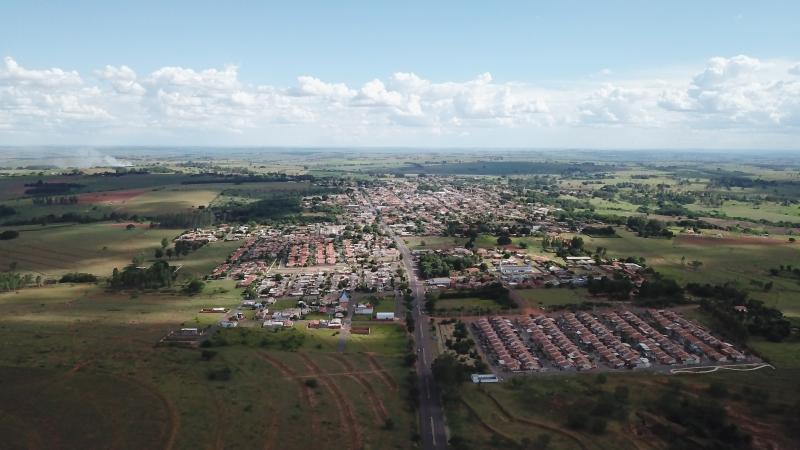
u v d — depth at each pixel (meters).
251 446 150.12
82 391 177.75
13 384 181.12
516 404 179.75
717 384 187.88
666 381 196.62
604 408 172.50
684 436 159.88
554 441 157.75
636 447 155.25
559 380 199.12
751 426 165.12
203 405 170.62
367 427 163.38
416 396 184.62
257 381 190.25
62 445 147.62
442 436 162.62
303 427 161.00
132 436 152.62
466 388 192.50
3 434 151.62
